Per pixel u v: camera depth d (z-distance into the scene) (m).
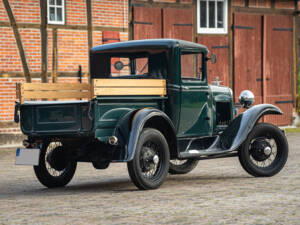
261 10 20.98
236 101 20.34
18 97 8.08
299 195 7.56
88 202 7.37
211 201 7.20
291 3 21.70
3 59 15.85
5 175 10.60
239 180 9.25
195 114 9.47
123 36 17.75
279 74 21.48
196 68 9.54
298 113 22.05
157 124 8.70
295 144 15.77
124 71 9.66
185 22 19.39
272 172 9.60
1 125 15.82
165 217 6.25
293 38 21.83
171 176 10.12
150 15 18.61
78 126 7.86
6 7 15.88
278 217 6.16
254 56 20.84
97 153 8.44
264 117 21.16
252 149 9.63
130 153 7.95
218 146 9.67
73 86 7.88
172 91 9.06
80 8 17.00
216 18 20.06
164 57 9.16
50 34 16.53
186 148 9.37
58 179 8.98
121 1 17.72
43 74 16.44
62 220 6.21
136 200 7.42
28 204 7.34
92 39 17.20
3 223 6.14
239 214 6.34
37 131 8.09
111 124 8.02
